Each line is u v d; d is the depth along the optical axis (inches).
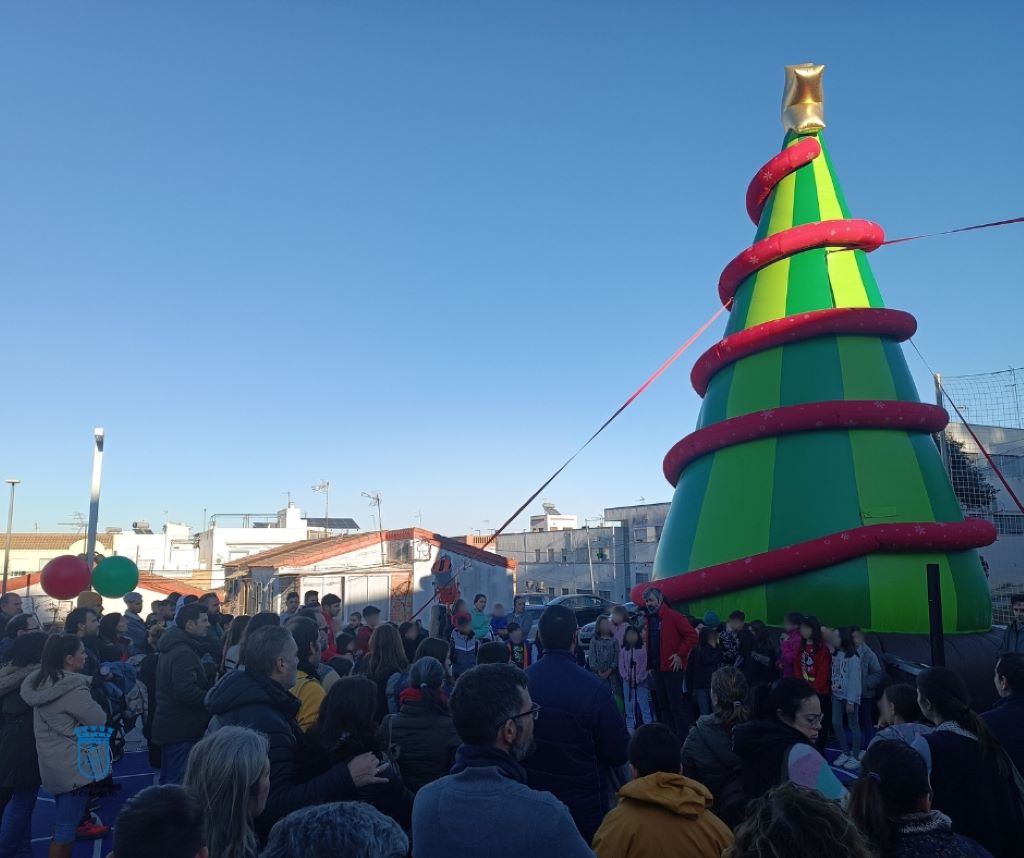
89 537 499.2
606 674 462.6
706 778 164.7
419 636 387.5
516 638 480.1
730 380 549.6
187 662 245.0
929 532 451.2
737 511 494.6
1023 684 165.0
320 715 146.3
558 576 1585.9
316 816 84.6
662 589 497.4
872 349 518.3
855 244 546.0
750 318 556.1
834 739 418.9
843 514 465.1
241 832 112.0
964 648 439.2
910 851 109.9
